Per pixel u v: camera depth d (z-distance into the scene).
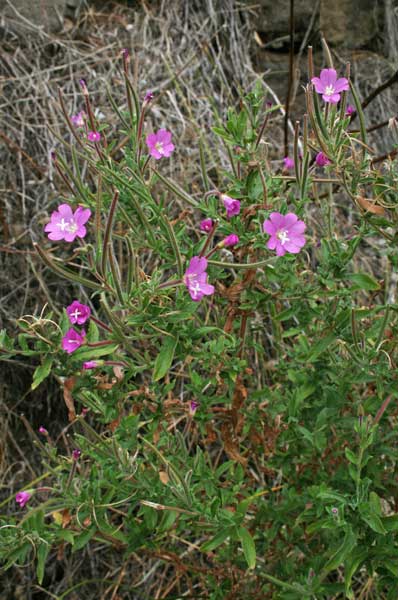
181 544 0.77
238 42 0.92
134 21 0.91
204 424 0.61
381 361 0.57
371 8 0.91
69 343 0.52
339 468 0.61
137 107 0.60
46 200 0.82
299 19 0.92
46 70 0.86
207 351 0.58
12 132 0.83
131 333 0.54
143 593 0.73
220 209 0.62
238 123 0.58
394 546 0.56
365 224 0.57
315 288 0.57
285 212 0.55
